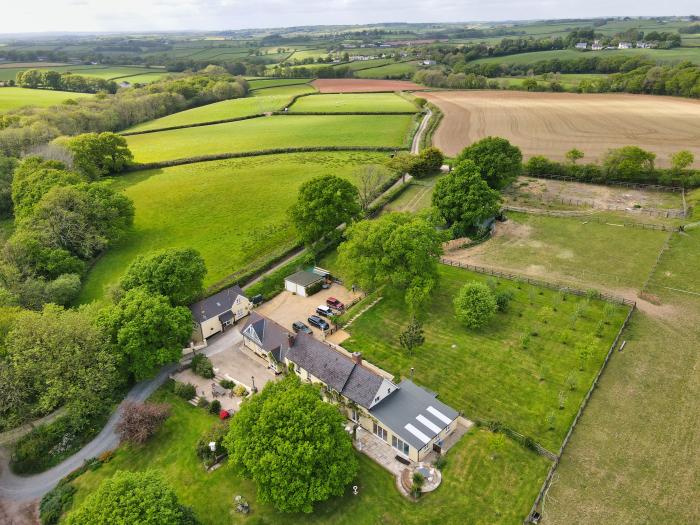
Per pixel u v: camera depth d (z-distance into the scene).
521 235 96.00
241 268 89.62
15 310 64.12
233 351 69.38
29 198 100.56
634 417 52.47
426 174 133.38
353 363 55.72
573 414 53.34
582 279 78.94
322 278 82.62
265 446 43.78
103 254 97.81
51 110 179.00
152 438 54.25
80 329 57.72
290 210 92.81
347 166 143.75
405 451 49.69
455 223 94.81
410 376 60.56
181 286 70.31
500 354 63.28
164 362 60.91
